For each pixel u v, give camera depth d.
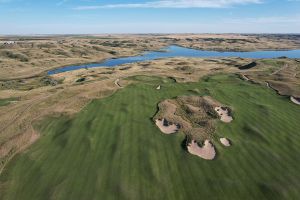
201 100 50.47
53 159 33.06
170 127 40.88
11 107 51.53
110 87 60.03
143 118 43.56
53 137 38.44
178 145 36.06
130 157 33.19
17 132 39.97
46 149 35.31
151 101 50.97
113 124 41.38
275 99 53.81
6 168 31.59
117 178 29.42
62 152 34.50
